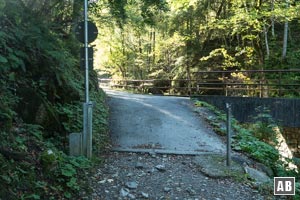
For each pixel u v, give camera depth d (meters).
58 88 7.12
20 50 5.82
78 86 8.34
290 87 16.17
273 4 14.82
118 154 6.57
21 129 5.23
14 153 4.39
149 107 11.05
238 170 5.81
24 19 5.95
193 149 7.05
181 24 21.72
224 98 12.69
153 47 25.17
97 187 4.93
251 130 10.01
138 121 9.13
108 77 32.03
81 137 5.80
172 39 21.95
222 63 19.14
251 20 14.90
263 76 16.97
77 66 9.80
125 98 13.55
